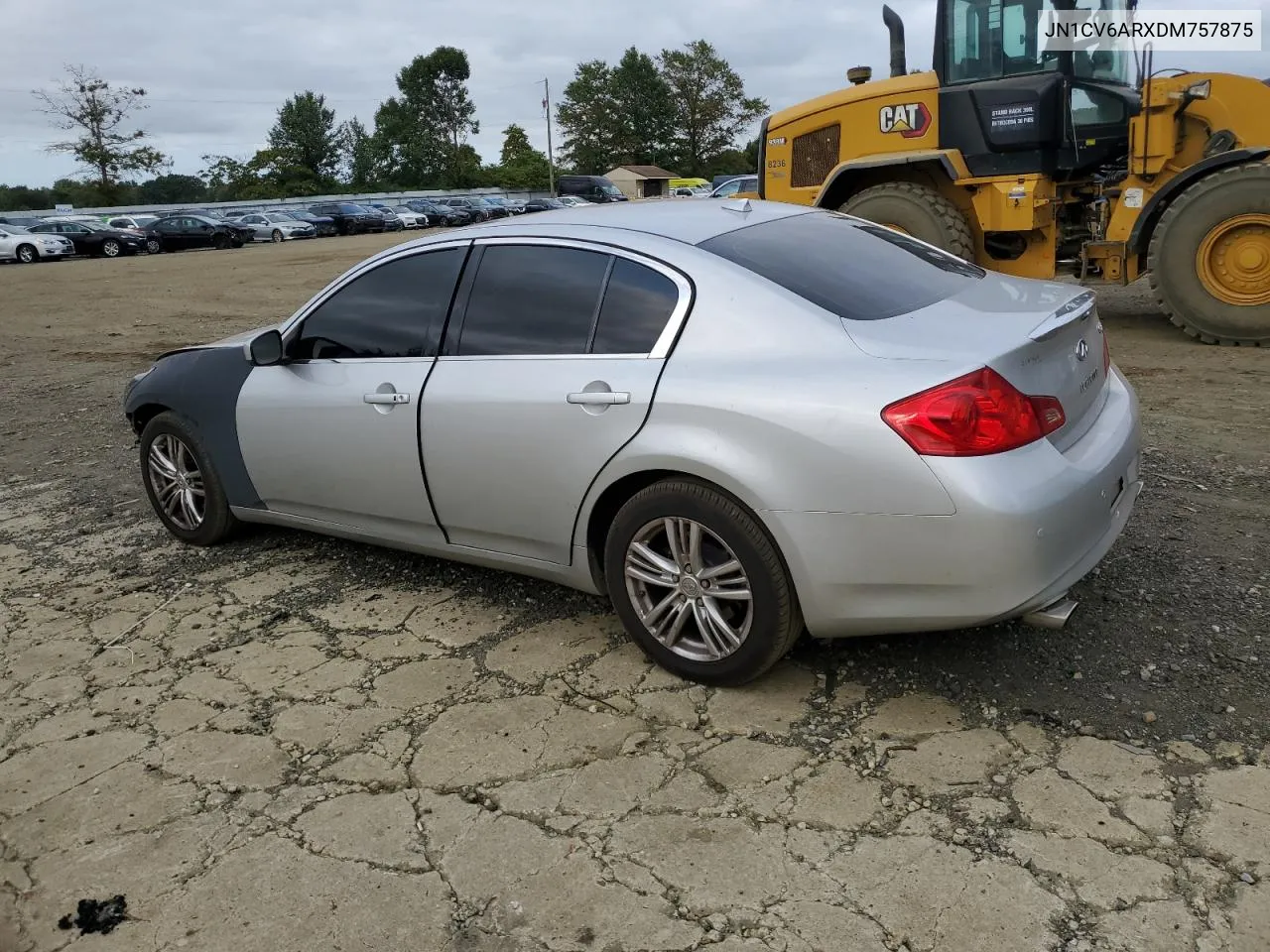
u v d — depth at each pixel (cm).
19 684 382
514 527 381
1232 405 666
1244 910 235
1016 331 316
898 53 1015
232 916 256
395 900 258
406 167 9869
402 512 418
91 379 1044
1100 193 966
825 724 321
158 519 567
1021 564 290
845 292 344
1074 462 314
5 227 3547
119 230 3716
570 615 411
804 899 248
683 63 10462
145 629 424
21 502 615
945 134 948
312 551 501
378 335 420
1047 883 247
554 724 331
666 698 342
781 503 309
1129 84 924
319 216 4903
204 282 2178
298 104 9000
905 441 292
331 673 375
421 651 389
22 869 280
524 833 280
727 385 320
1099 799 276
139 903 263
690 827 277
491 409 371
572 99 10612
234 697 363
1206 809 269
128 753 332
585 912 250
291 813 295
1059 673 338
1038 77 898
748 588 325
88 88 6700
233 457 477
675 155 10675
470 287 396
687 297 341
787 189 1080
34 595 467
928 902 244
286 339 454
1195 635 354
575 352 360
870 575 305
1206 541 432
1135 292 1209
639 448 333
